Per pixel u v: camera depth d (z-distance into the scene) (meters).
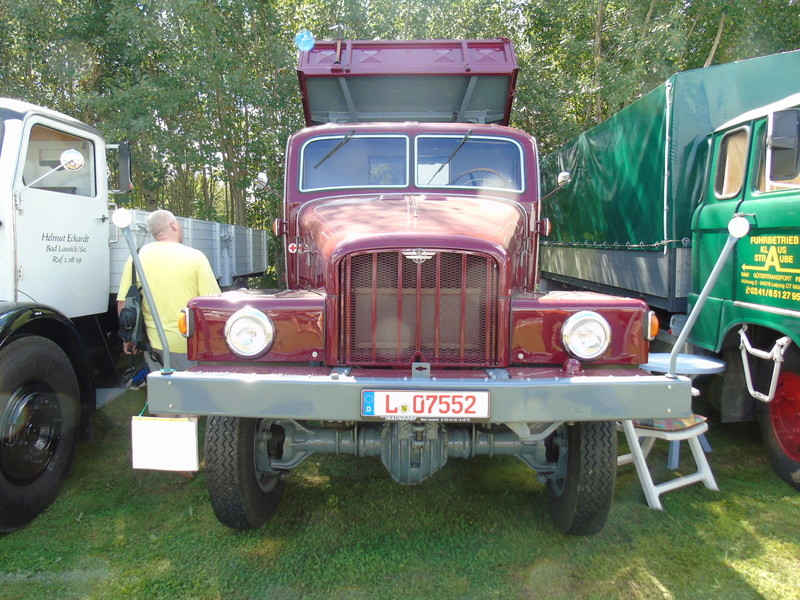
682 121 4.77
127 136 10.05
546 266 8.89
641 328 2.71
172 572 2.80
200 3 9.77
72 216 4.36
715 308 4.36
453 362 2.78
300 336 2.75
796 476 3.69
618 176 5.91
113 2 10.05
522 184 4.12
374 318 2.74
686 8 12.26
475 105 5.40
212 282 3.96
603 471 2.84
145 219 5.16
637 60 10.66
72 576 2.75
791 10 12.66
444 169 4.15
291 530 3.21
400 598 2.62
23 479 3.22
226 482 2.91
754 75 4.76
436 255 2.75
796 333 3.50
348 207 3.58
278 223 4.28
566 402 2.46
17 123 3.88
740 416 4.30
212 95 11.01
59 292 4.21
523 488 3.73
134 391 5.63
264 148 10.99
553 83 11.77
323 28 11.71
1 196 3.71
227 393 2.50
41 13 10.57
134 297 3.82
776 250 3.71
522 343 2.74
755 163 4.01
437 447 2.87
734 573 2.81
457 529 3.21
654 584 2.73
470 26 12.45
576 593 2.66
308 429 3.05
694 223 4.67
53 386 3.47
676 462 4.00
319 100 5.41
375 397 2.46
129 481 3.79
